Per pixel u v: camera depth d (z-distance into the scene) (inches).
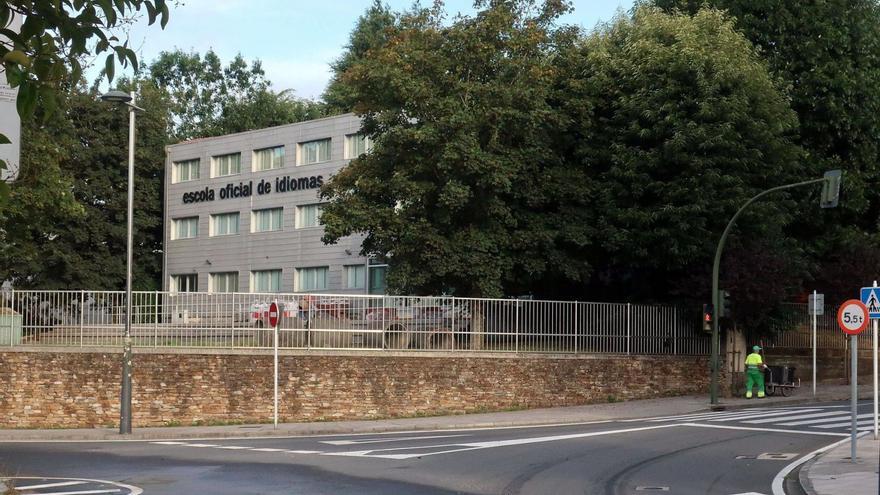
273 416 1060.5
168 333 1047.6
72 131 1999.3
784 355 1465.3
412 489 541.6
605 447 772.6
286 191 2317.9
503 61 1285.7
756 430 907.4
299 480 580.7
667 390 1301.7
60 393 1023.6
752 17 1509.6
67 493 529.0
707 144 1263.5
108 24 295.1
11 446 847.1
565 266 1346.0
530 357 1195.3
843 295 1528.1
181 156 2517.2
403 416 1114.1
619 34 1449.3
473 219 1318.9
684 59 1289.4
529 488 550.3
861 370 1541.6
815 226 1615.4
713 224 1338.6
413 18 1328.7
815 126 1556.3
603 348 1258.0
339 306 1104.8
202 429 985.5
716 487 563.5
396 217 1280.8
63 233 2023.9
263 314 1077.1
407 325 1131.9
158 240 2578.7
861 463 644.7
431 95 1248.2
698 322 1346.0
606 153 1373.0
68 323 1033.5
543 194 1355.8
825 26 1528.1
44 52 283.9
